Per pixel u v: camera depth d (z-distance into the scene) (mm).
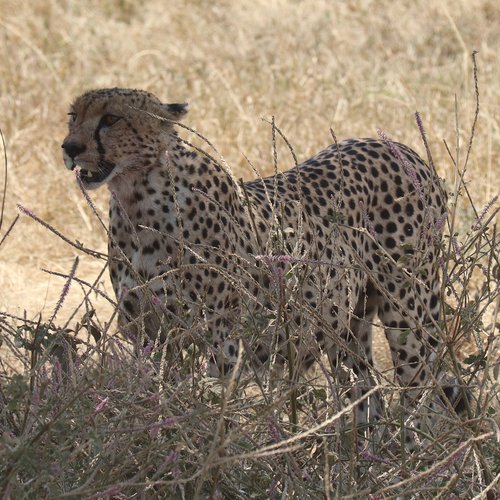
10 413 6969
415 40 19328
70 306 12102
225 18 21188
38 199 14266
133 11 22047
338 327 8562
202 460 6281
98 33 20078
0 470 6363
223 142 15055
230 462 6383
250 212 7578
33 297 12305
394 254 9375
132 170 8500
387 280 9273
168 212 8453
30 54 19016
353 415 6672
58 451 6223
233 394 6953
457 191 7492
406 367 9352
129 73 18234
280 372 8305
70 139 8555
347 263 8938
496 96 16125
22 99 16922
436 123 15289
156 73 18000
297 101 16234
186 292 8375
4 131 16078
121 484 6055
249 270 8656
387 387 7098
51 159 15219
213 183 8648
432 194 9625
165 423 6191
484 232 7477
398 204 9422
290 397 7141
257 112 15977
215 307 8445
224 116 15906
